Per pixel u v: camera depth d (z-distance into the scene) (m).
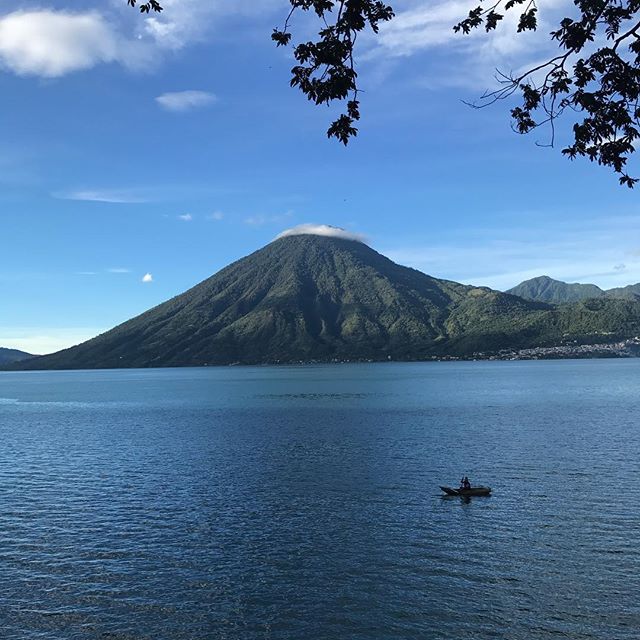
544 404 137.00
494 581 34.03
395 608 31.34
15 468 69.00
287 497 52.28
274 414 127.19
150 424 114.94
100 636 29.05
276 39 15.27
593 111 15.88
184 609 31.58
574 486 53.94
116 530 43.91
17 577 35.56
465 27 15.85
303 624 30.00
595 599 31.64
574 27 15.01
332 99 15.48
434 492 53.12
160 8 15.73
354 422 107.88
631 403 134.50
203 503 50.91
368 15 14.80
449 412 123.00
